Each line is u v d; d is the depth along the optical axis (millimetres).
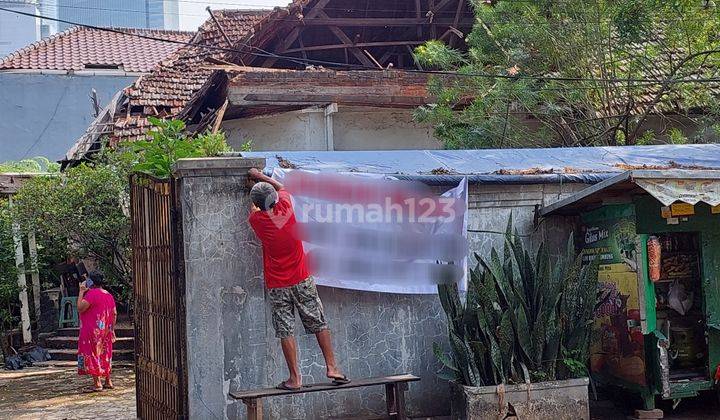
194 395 10055
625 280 10945
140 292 12328
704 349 11516
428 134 20734
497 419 10172
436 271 11180
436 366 11359
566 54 19062
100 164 21484
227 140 20328
